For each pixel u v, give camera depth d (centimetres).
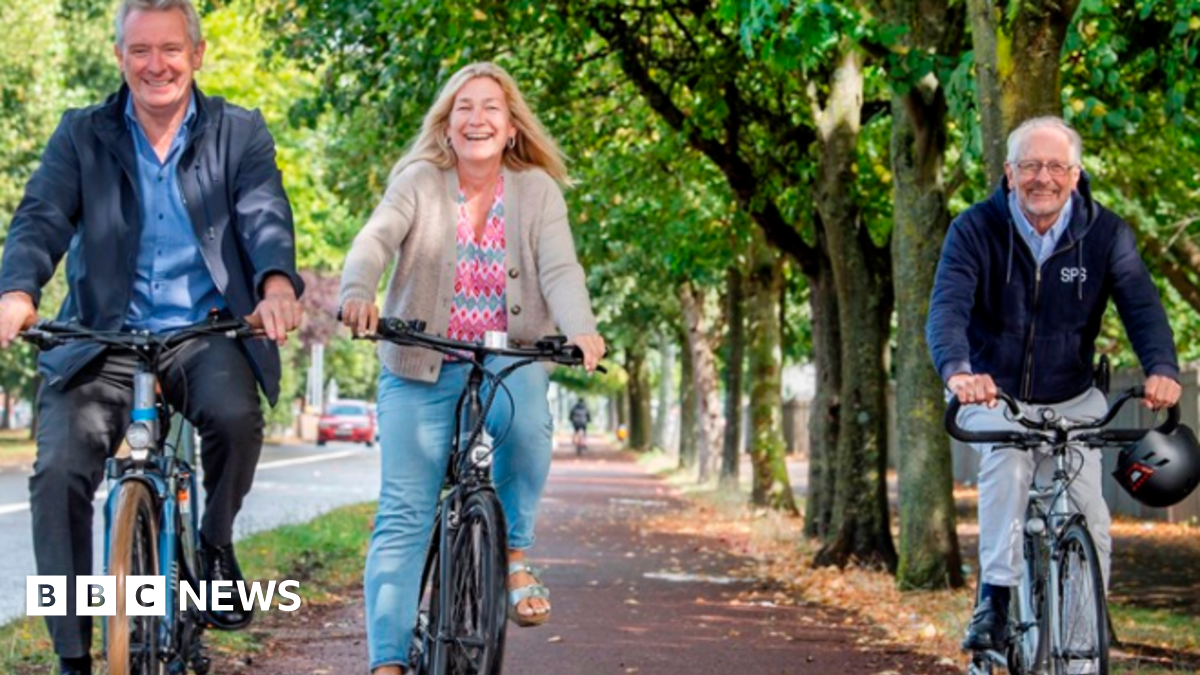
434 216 698
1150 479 714
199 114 673
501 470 696
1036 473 762
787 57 1408
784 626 1356
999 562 753
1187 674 1055
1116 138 1602
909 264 1678
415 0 1756
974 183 2028
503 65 2130
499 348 652
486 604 623
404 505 689
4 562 1673
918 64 1502
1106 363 770
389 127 2181
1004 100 1215
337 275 7275
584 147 2473
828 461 2327
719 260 2919
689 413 5441
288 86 4034
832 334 2295
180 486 676
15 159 3962
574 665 1095
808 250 2275
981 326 761
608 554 2211
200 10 2345
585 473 5556
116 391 661
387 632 682
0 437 7594
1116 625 1368
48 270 650
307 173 4328
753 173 2234
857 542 1961
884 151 2378
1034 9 1198
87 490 654
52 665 946
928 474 1688
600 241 2881
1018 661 758
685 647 1198
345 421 7288
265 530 2033
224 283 668
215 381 657
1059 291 744
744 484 4472
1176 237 2256
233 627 698
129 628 601
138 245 668
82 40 4838
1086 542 691
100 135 665
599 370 671
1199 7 1297
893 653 1180
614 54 2119
